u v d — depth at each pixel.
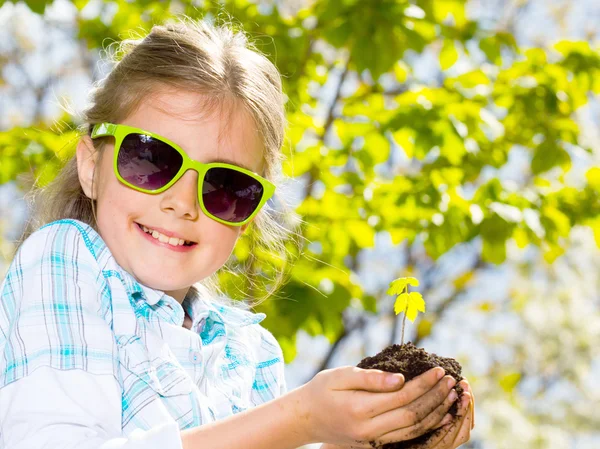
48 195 1.92
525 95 4.67
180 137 1.64
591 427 10.39
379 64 4.10
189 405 1.53
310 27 4.57
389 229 4.61
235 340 1.85
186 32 1.82
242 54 1.81
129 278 1.62
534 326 10.34
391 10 4.12
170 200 1.61
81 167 1.79
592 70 4.77
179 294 1.78
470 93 4.62
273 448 1.30
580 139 4.80
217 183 1.65
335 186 4.69
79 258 1.55
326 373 1.31
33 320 1.44
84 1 4.83
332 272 4.40
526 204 4.63
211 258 1.67
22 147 4.13
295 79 4.68
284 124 1.92
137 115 1.68
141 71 1.70
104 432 1.37
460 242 4.59
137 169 1.62
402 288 1.50
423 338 10.18
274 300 4.17
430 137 4.24
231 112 1.69
